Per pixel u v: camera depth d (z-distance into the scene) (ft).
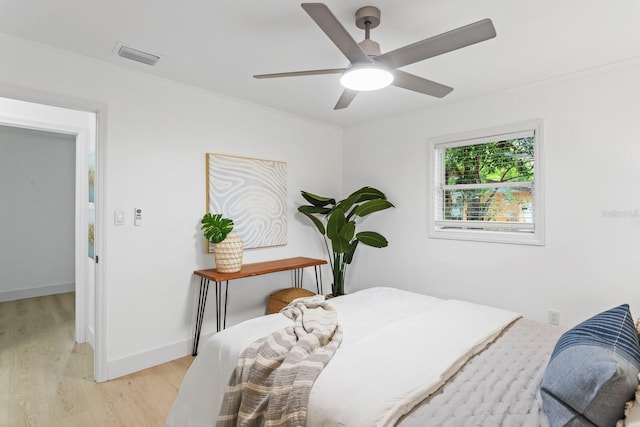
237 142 10.88
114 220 8.39
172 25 6.57
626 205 8.09
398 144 12.51
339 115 12.58
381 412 3.56
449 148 11.41
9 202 15.60
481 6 5.90
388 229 12.78
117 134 8.41
